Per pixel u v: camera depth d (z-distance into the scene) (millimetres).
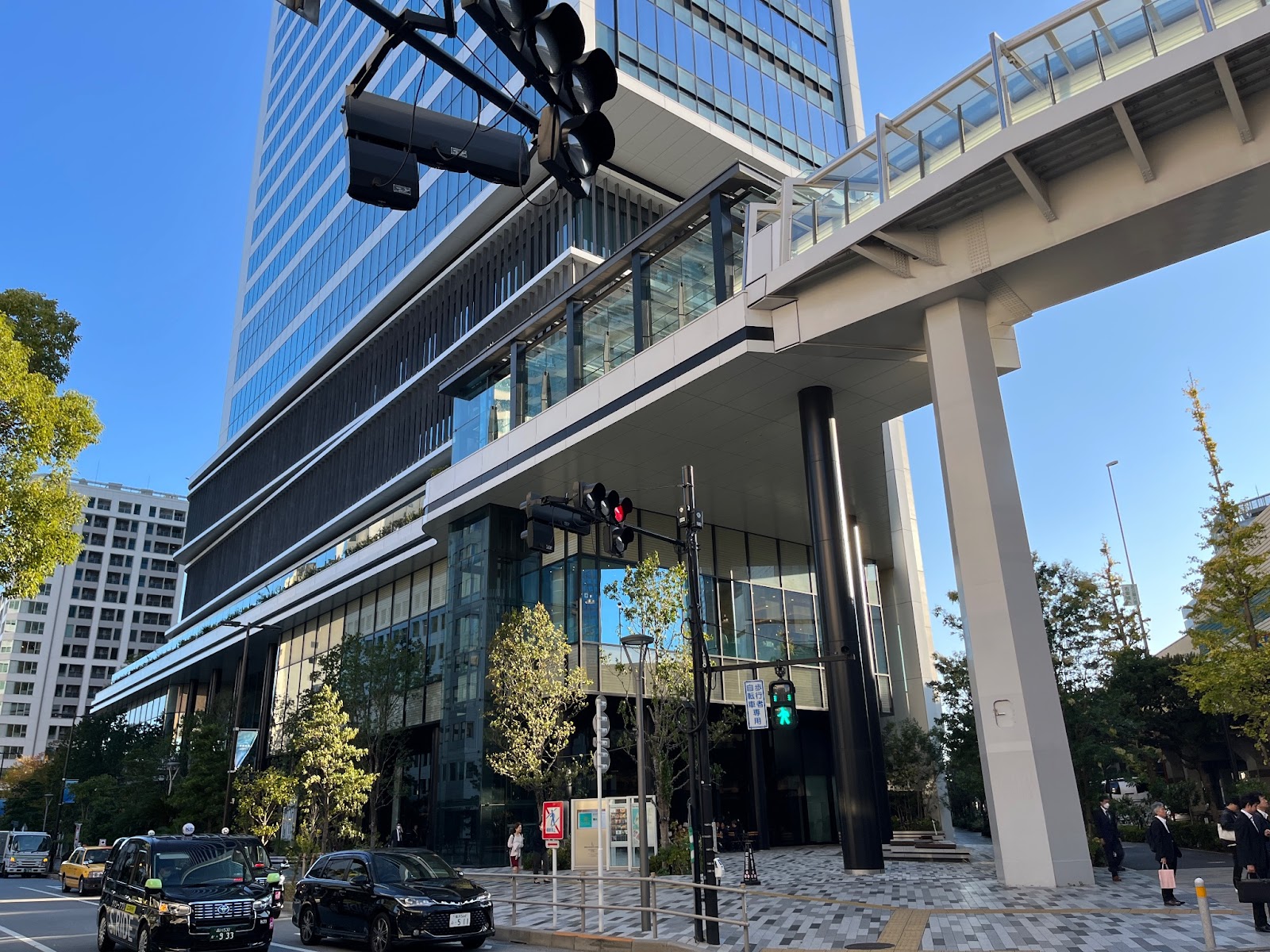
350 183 5512
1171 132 16438
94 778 51562
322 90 76625
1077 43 16906
